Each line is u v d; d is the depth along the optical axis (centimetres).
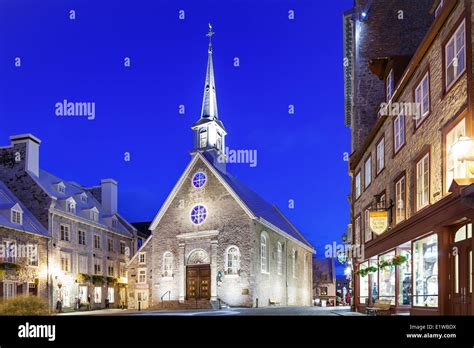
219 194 4100
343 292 7519
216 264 3972
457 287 1317
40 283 3809
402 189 1852
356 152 2750
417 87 1678
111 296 4856
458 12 1323
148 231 6312
